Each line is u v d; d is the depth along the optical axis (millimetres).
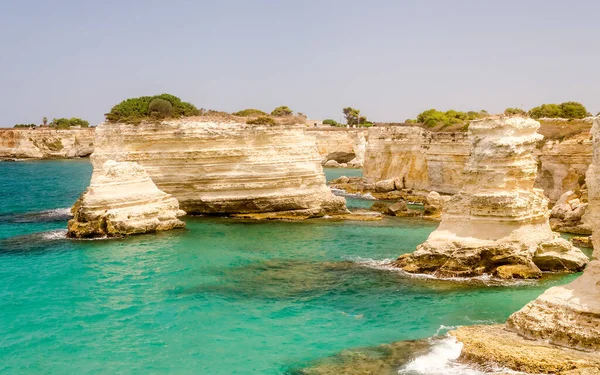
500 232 26406
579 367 15227
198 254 30984
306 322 20953
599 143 17125
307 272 27562
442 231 27672
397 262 28625
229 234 36406
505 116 27422
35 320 20938
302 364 17438
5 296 23469
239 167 42781
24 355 18047
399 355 17766
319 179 44719
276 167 42875
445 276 26141
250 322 20984
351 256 30828
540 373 15438
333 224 40719
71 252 30797
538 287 24672
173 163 42812
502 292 24047
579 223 36500
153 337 19594
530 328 17344
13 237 34531
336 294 24141
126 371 17078
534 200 27125
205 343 19094
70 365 17422
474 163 27234
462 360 17047
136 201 36375
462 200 27375
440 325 20438
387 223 41375
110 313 21781
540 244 26828
